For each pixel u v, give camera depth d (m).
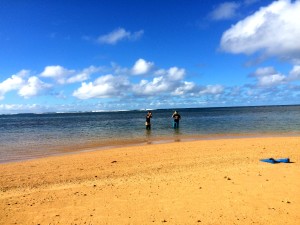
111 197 9.58
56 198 9.70
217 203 8.69
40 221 7.84
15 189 11.48
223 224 7.38
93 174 13.63
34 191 10.90
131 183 11.35
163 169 14.09
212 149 19.84
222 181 10.91
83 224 7.58
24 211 8.58
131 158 17.38
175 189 10.16
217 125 45.62
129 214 8.12
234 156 16.91
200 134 32.50
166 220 7.67
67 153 21.55
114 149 21.34
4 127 60.75
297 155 16.78
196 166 14.49
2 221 7.89
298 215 7.77
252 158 16.05
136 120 74.19
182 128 41.12
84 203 9.09
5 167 15.97
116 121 72.56
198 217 7.80
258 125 43.59
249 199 8.93
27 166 16.09
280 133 31.95
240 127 40.75
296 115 75.25
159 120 69.19
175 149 20.33
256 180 10.86
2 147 25.97
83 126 54.59
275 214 7.86
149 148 21.25
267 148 19.67
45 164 16.50
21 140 31.75
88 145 25.75
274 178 11.09
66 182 12.32
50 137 34.28
